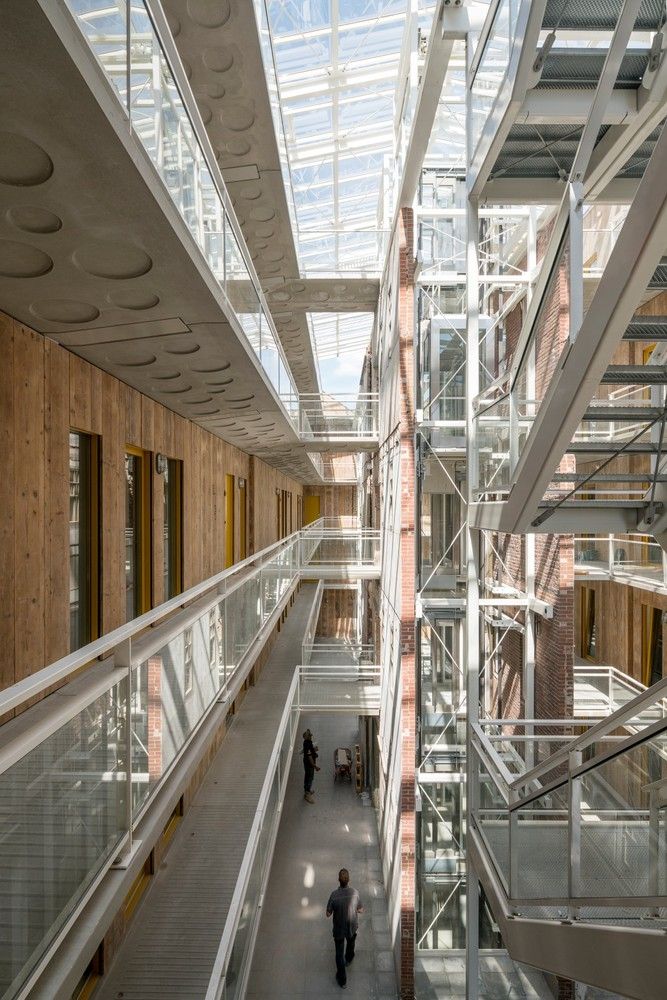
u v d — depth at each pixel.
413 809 9.80
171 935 6.27
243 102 7.37
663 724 2.66
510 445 5.15
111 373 5.76
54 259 3.27
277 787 9.32
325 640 29.62
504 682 11.91
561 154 6.37
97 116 2.16
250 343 5.63
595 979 3.42
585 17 4.86
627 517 5.03
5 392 3.97
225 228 4.95
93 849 2.96
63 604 4.71
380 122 13.55
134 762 3.64
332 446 15.55
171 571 8.23
